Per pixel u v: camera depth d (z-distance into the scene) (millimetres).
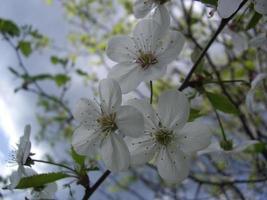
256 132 281
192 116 132
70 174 130
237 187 295
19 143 138
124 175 344
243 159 290
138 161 124
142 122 119
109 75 132
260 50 168
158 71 127
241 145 153
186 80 137
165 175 125
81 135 129
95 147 126
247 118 274
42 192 141
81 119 129
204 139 123
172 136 125
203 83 141
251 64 289
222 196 298
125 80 130
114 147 124
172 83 356
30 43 281
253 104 160
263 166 284
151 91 124
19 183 128
